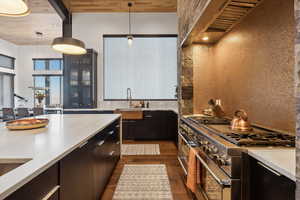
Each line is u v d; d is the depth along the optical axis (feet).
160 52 17.72
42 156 3.44
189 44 9.80
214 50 9.95
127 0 14.80
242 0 5.68
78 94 15.93
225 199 3.67
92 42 16.81
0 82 24.36
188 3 7.98
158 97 17.84
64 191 3.83
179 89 10.43
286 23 4.82
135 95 17.76
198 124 6.61
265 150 3.57
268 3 5.53
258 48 6.09
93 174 5.82
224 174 3.88
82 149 4.87
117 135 10.40
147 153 12.33
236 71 7.66
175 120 14.60
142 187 7.75
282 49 4.96
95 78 16.55
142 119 15.76
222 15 6.69
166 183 8.10
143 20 16.96
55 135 5.36
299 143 2.14
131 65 17.69
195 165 5.99
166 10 16.61
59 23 18.12
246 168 3.64
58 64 27.45
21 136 5.23
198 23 6.66
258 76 6.10
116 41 17.58
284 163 2.86
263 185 3.21
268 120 5.60
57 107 21.22
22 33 21.21
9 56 25.23
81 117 10.13
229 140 4.22
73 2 15.01
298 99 2.15
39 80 27.48
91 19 16.79
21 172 2.73
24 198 2.60
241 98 7.28
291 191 2.53
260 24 5.96
